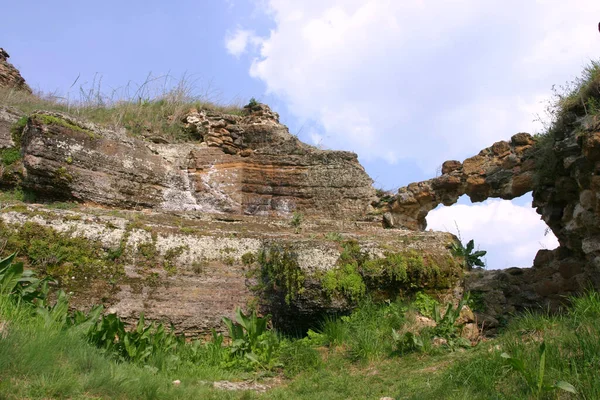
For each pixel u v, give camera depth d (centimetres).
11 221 830
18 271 683
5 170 1006
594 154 855
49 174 973
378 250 941
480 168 1194
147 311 867
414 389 581
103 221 901
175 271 911
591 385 474
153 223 971
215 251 955
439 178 1234
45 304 715
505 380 539
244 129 1295
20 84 1557
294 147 1281
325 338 841
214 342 798
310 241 930
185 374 689
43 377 502
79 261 848
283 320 920
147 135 1212
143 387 554
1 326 579
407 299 927
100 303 840
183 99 1363
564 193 1061
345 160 1272
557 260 1145
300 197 1251
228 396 597
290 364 759
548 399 480
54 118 1007
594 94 929
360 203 1249
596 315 638
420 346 753
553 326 657
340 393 620
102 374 546
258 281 953
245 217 1115
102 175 1053
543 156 1059
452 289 962
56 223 859
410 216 1293
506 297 1167
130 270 881
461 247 1195
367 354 760
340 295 888
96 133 1073
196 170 1205
